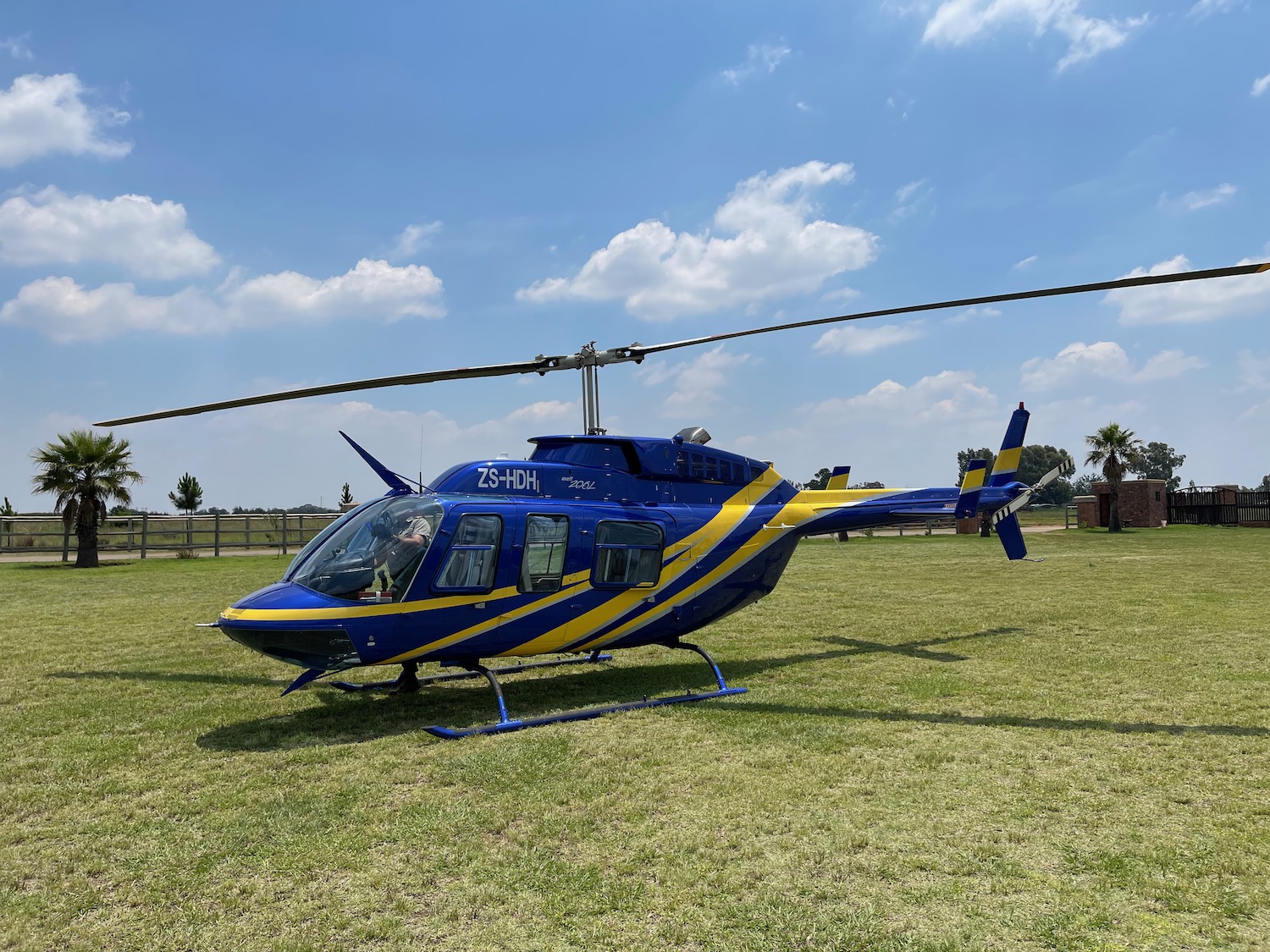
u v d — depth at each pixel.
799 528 9.46
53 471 23.98
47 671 9.38
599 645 8.12
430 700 7.98
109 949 3.52
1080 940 3.52
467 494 7.43
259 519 30.77
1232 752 6.02
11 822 4.95
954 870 4.18
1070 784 5.39
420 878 4.15
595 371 8.93
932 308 7.75
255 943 3.56
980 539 33.19
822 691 8.11
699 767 5.79
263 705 7.79
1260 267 5.88
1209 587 15.78
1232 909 3.77
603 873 4.17
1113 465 39.12
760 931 3.61
